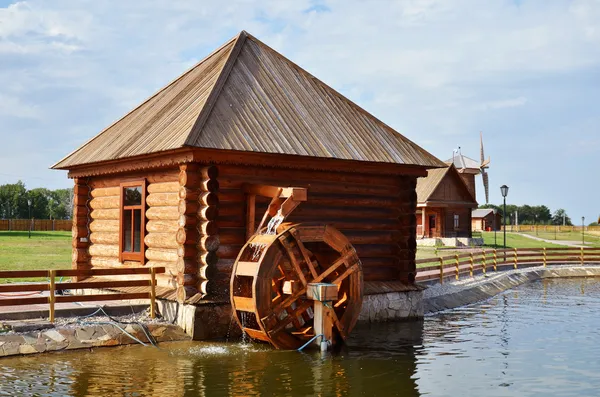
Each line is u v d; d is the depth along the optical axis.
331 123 17.14
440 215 53.53
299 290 13.91
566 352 14.10
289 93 17.38
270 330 13.34
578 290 27.62
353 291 14.73
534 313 20.08
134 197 16.55
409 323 17.48
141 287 15.59
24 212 96.50
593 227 91.81
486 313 20.00
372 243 17.58
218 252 14.48
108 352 12.84
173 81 19.75
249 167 15.12
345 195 16.86
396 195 17.91
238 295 13.92
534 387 11.27
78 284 13.81
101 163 16.83
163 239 15.33
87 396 10.01
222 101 15.51
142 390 10.43
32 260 27.05
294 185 15.91
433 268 23.44
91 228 18.30
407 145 18.27
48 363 11.88
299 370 12.06
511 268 34.50
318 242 15.41
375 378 11.65
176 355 12.80
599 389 11.19
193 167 14.32
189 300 14.08
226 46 19.36
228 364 12.29
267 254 13.42
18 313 13.60
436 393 10.81
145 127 16.48
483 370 12.43
